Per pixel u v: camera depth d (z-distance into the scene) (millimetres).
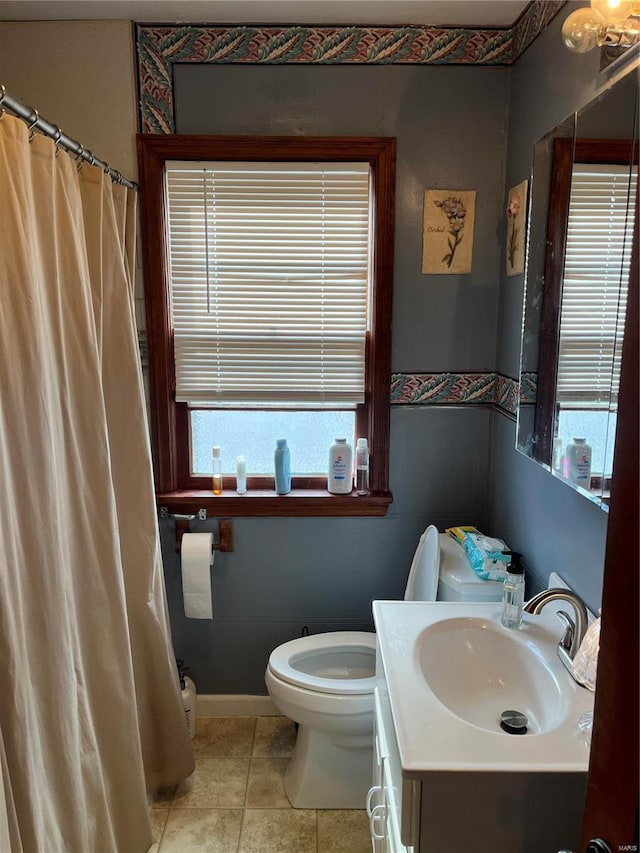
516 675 1437
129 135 2008
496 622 1527
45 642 1253
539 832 1093
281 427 2285
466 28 1978
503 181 2066
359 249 2123
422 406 2201
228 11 1885
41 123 1274
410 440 2223
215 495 2205
